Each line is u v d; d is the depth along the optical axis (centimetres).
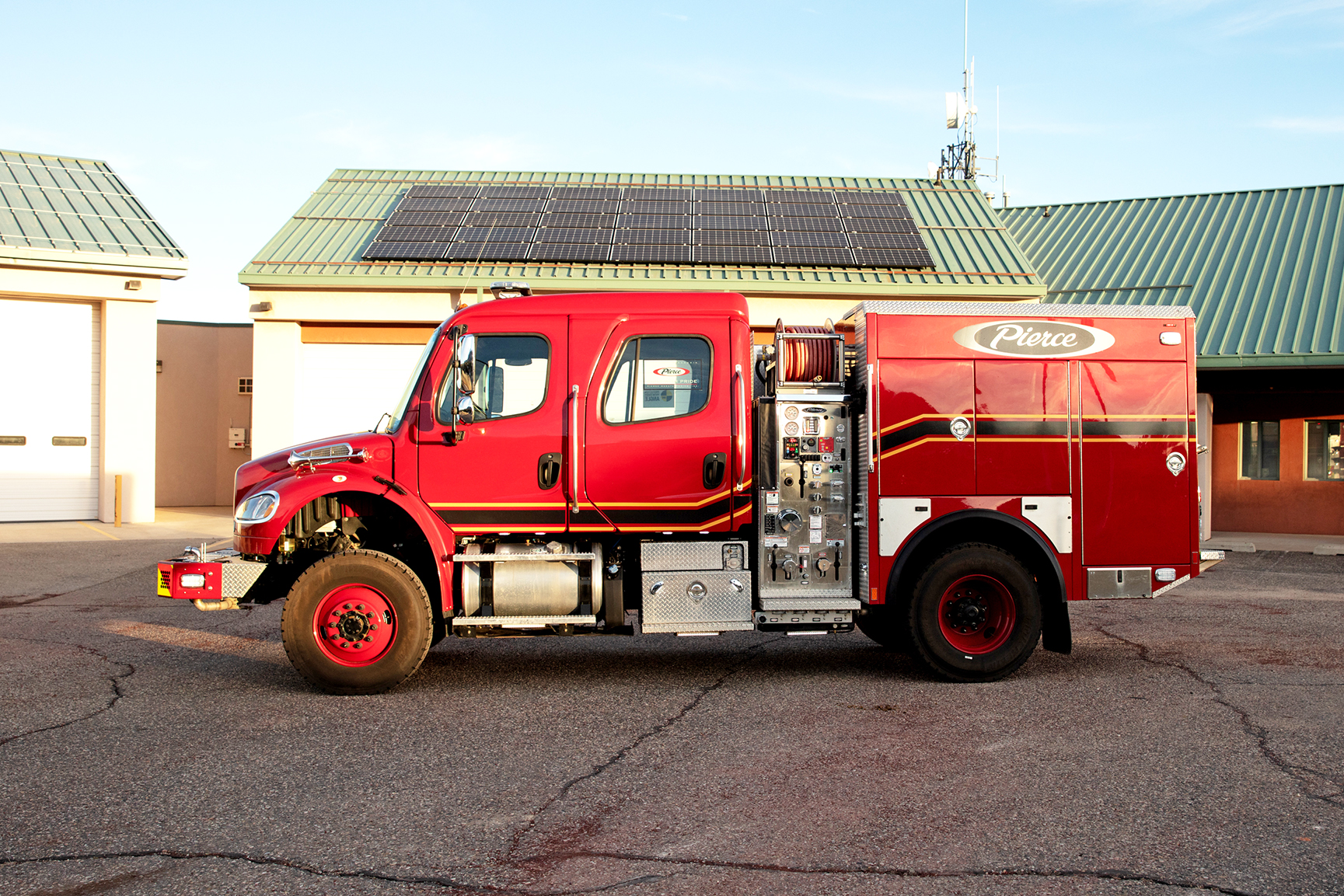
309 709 614
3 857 385
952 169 2847
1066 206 2123
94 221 1720
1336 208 1802
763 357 723
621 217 1786
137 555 1347
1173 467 705
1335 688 664
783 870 373
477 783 475
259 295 1605
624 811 436
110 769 492
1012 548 718
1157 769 491
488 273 1594
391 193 1931
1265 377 1705
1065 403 700
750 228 1758
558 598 674
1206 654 782
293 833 410
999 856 385
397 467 677
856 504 706
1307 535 1680
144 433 1711
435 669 735
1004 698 642
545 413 680
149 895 352
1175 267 1752
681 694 657
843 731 563
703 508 681
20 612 970
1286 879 366
